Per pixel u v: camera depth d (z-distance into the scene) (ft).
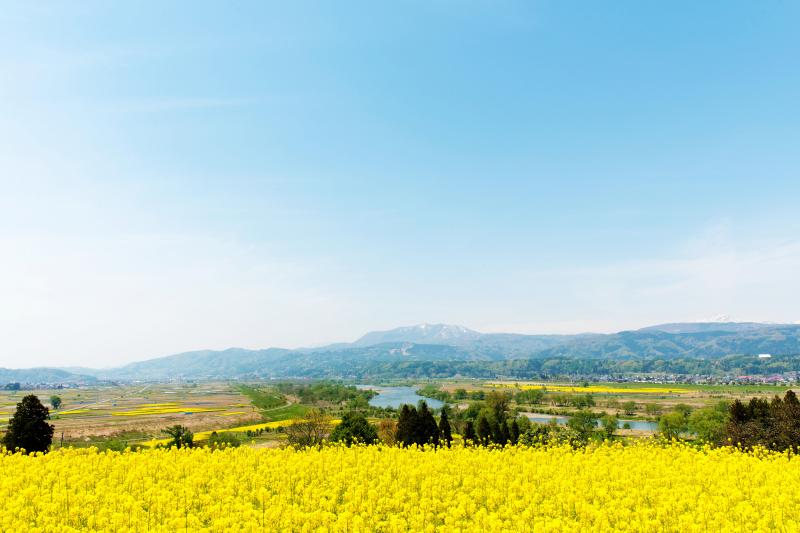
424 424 170.19
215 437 238.27
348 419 206.69
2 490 62.75
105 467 77.82
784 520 55.06
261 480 70.38
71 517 54.65
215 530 51.19
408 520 56.08
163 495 60.08
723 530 50.03
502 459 88.38
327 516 53.67
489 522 53.21
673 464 84.94
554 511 58.80
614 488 68.44
